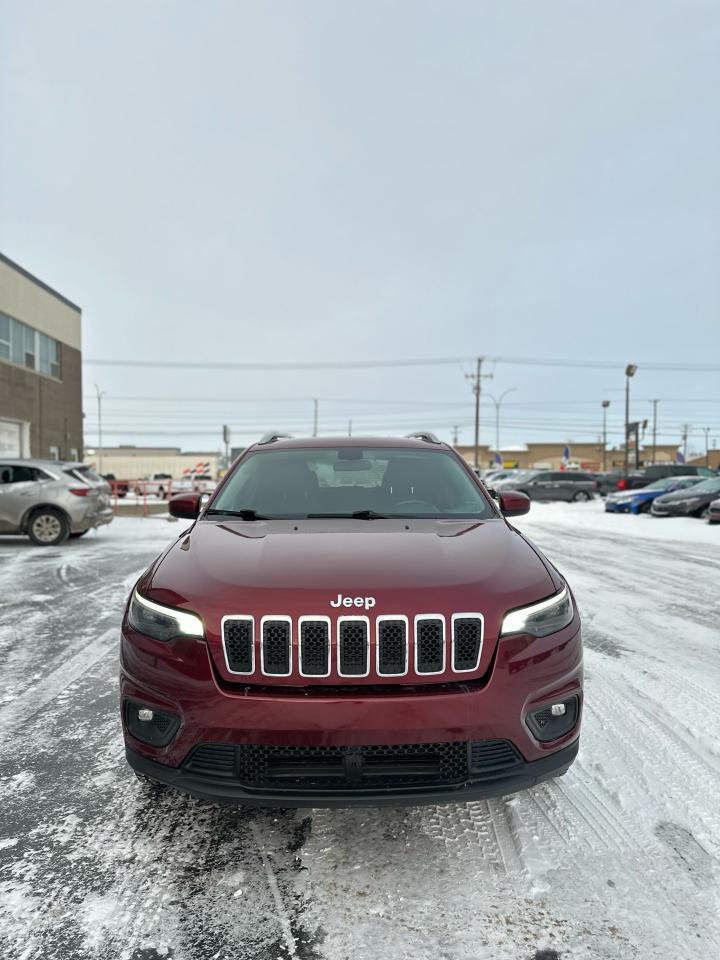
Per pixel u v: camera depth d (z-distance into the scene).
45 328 24.23
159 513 19.09
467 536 2.67
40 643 4.75
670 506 17.50
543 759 2.09
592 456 88.06
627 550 10.30
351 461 3.59
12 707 3.51
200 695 2.01
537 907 1.90
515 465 72.06
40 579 7.42
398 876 2.05
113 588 6.86
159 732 2.13
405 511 3.17
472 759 2.00
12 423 22.09
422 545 2.50
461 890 1.98
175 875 2.05
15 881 2.02
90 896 1.95
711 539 12.09
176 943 1.76
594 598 6.34
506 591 2.16
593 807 2.46
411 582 2.12
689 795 2.54
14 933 1.79
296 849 2.20
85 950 1.73
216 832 2.30
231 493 3.37
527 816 2.40
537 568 2.40
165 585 2.26
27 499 10.48
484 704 1.99
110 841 2.24
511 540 2.69
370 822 2.37
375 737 1.93
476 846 2.21
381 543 2.52
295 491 3.33
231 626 2.05
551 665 2.13
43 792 2.59
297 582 2.12
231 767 2.00
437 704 1.95
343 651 2.01
